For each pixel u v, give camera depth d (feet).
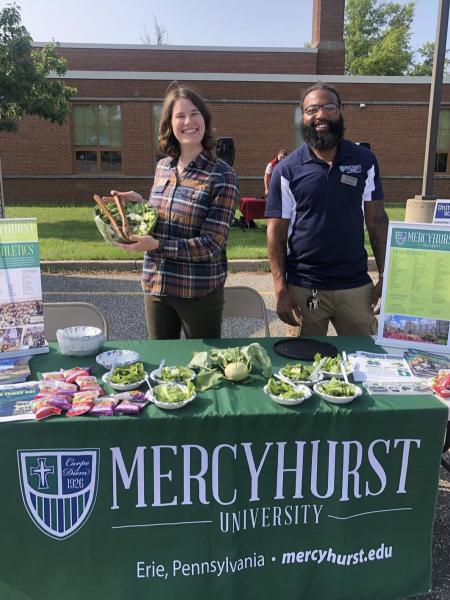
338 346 8.24
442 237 7.72
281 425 5.98
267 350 8.07
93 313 9.89
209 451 5.95
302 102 9.10
